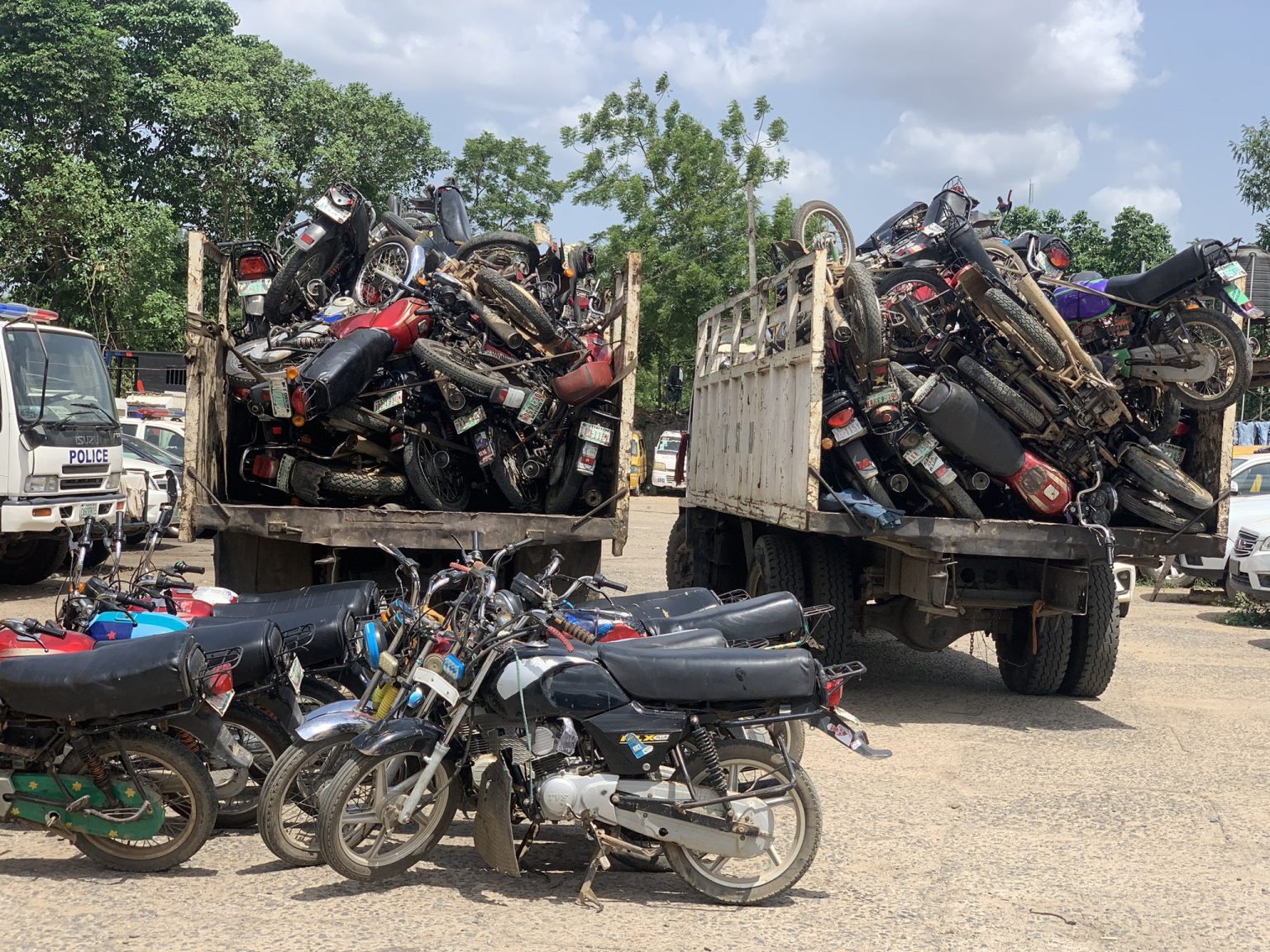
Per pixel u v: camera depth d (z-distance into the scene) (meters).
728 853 4.56
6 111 40.28
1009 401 7.82
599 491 8.32
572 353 8.14
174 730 5.07
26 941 4.05
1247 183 25.95
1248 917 4.59
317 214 8.72
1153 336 8.21
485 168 46.78
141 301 34.91
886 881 4.91
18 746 4.77
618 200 35.81
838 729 4.69
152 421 18.62
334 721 4.69
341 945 4.07
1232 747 7.39
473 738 4.71
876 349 7.71
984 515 8.48
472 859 5.05
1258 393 28.80
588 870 4.60
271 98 43.91
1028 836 5.55
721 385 11.48
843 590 8.73
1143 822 5.80
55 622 5.35
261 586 8.02
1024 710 8.48
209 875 4.77
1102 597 8.62
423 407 8.09
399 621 4.83
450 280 8.10
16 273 36.78
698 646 5.05
